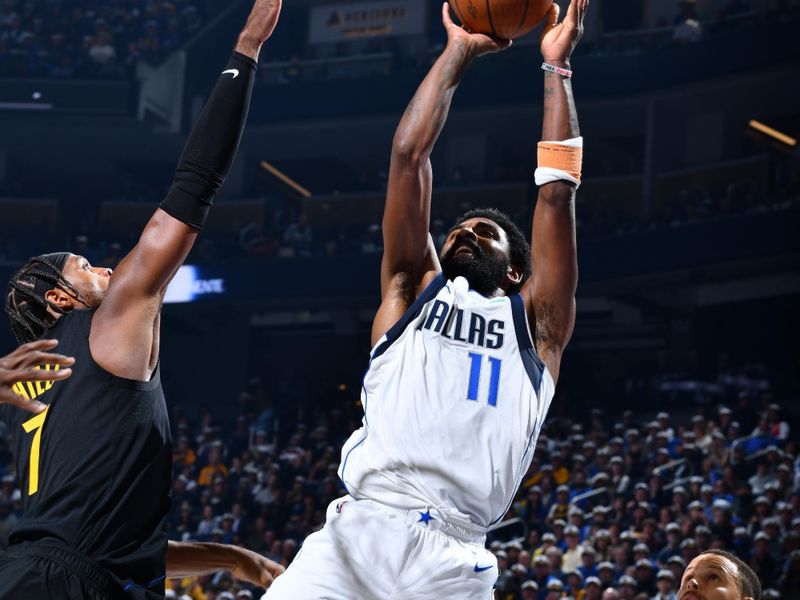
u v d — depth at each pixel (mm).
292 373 23125
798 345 18906
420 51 23141
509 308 2223
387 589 2070
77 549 2068
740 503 11781
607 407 18422
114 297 2162
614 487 12945
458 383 2137
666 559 10719
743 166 19547
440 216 21672
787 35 18656
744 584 2338
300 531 14367
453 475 2086
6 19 23812
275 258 21203
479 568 2121
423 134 2340
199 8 23797
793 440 14453
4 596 1996
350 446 2205
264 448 16984
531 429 2172
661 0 21609
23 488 2197
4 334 21688
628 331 21750
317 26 23969
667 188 20406
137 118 22391
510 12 2410
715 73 19484
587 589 10266
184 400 22953
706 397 17875
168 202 2176
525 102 21031
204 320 22891
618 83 20531
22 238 23250
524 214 20891
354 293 20672
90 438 2115
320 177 25359
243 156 23781
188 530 14945
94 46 22891
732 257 17688
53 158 24719
